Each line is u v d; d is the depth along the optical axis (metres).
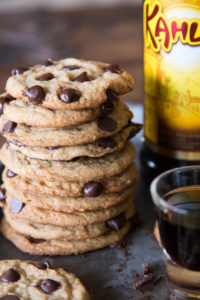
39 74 0.41
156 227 0.44
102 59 0.91
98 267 0.41
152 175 0.50
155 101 0.47
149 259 0.41
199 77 0.45
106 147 0.40
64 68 0.42
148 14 0.45
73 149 0.40
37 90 0.38
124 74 0.41
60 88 0.39
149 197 0.47
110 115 0.41
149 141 0.49
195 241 0.36
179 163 0.48
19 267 0.38
